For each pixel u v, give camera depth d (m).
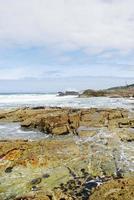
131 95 81.19
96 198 9.55
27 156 13.29
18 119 29.73
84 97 84.69
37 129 24.33
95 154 14.16
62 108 35.41
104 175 11.86
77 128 21.78
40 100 71.31
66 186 10.84
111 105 48.09
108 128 21.09
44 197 9.80
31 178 11.50
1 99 77.88
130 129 20.55
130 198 9.08
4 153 13.66
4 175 11.81
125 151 14.89
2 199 10.10
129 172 12.05
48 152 14.10
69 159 13.30
